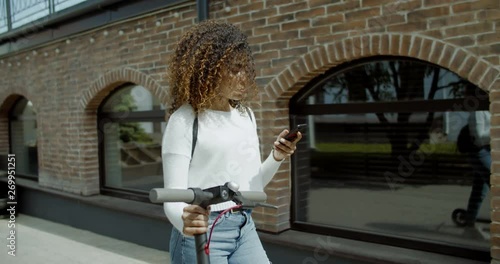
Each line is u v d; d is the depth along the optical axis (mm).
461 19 2887
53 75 6469
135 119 5754
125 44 5262
